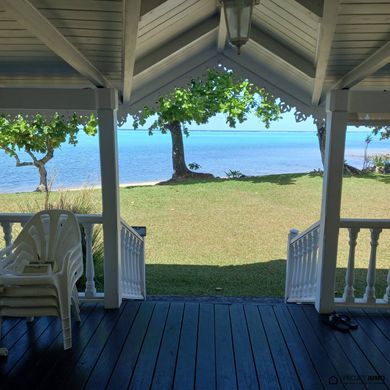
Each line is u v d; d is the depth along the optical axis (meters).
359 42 2.53
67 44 2.27
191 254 7.39
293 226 9.20
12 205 8.85
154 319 3.37
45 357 2.77
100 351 2.86
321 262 3.44
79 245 3.20
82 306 3.62
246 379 2.54
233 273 6.25
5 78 3.47
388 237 8.34
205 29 3.37
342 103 3.18
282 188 12.55
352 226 3.40
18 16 1.77
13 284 2.76
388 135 13.25
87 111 3.41
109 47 2.64
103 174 3.40
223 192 12.20
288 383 2.50
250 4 1.79
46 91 3.22
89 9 2.14
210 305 3.68
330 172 3.29
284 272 6.31
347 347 2.93
